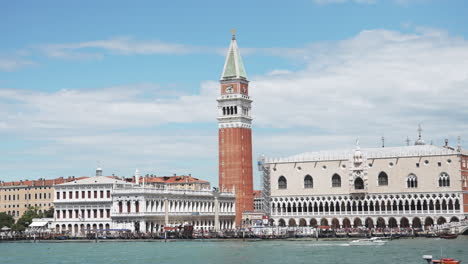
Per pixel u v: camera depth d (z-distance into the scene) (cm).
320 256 15950
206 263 14900
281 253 16925
